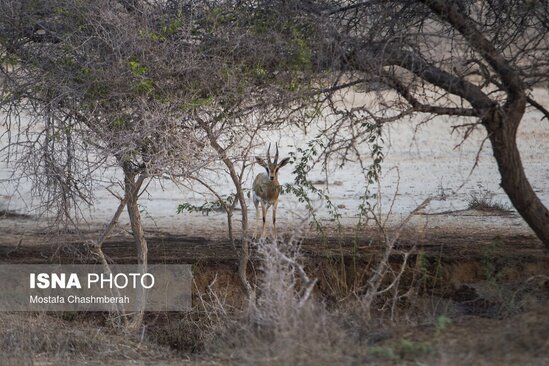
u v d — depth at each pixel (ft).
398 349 56.95
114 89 73.36
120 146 74.90
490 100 73.41
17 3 77.51
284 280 65.72
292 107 75.92
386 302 75.46
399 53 72.64
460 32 72.64
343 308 70.54
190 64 73.36
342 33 73.51
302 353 55.42
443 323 60.80
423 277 85.15
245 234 87.71
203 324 89.15
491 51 71.82
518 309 71.05
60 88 75.15
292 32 73.31
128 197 84.12
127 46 74.18
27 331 78.89
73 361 71.77
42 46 78.02
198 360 67.51
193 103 72.33
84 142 75.87
